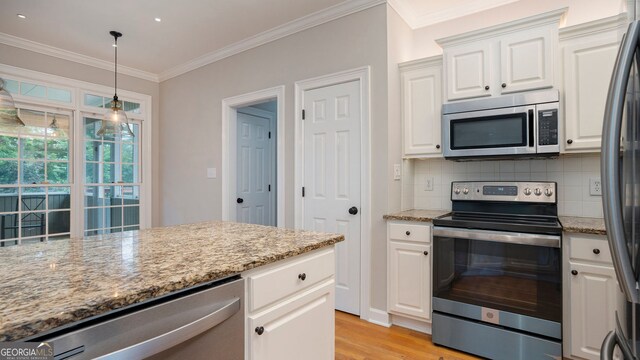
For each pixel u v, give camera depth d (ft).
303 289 4.32
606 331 5.71
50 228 11.90
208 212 12.73
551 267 6.08
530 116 6.82
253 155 13.57
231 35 10.78
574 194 7.55
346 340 7.48
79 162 12.53
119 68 13.53
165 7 9.04
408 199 9.20
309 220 9.59
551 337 6.09
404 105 8.73
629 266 2.69
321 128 9.39
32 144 11.51
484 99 7.34
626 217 2.79
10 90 10.94
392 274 8.01
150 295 2.68
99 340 2.38
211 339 3.19
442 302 7.18
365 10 8.61
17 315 2.15
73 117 12.42
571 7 7.86
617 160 2.73
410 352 6.99
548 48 6.75
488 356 6.68
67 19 9.67
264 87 10.76
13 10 9.12
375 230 8.38
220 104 12.21
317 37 9.48
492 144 7.24
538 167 7.94
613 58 6.37
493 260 6.63
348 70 8.82
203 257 3.69
